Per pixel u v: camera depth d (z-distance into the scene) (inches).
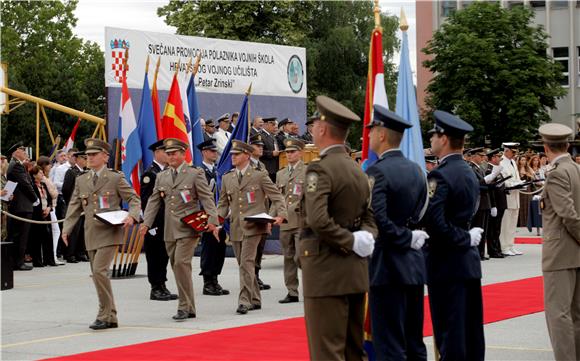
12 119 2106.3
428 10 2294.5
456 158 329.1
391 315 308.5
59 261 823.7
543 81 1749.5
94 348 412.8
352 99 2071.9
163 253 585.3
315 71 2054.6
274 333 444.1
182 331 457.1
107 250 470.6
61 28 2824.8
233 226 542.0
